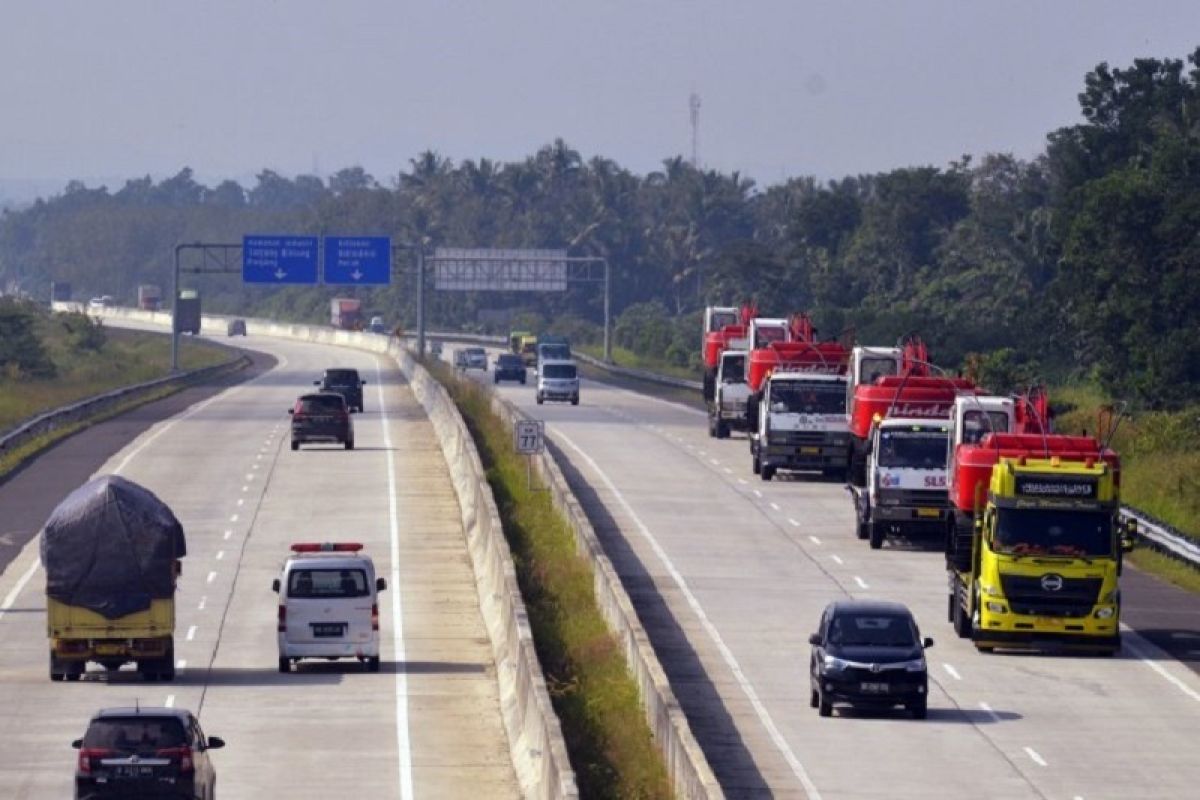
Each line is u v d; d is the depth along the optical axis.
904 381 170.75
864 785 85.12
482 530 152.25
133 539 108.81
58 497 183.75
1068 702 104.88
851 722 98.88
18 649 119.44
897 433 160.12
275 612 132.50
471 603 136.12
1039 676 112.25
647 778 81.56
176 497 187.12
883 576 146.50
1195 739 96.00
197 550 157.00
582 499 188.88
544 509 170.62
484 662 116.56
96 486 110.38
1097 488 118.44
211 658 117.44
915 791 84.19
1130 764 90.25
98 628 108.44
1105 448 125.25
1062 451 124.25
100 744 73.94
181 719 75.19
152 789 73.50
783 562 152.50
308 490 192.88
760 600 135.12
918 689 99.19
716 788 69.75
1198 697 107.00
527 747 88.94
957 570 125.81
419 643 122.81
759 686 107.56
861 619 102.19
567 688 99.00
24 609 132.75
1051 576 117.38
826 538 166.12
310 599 113.00
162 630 109.06
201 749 76.50
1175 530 162.00
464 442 195.25
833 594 138.12
